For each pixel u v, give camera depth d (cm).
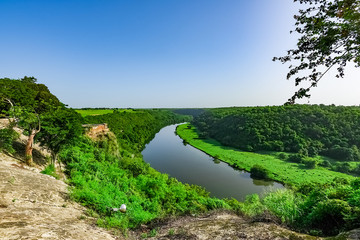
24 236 400
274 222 526
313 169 5353
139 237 620
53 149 1426
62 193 882
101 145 2902
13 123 1304
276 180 4525
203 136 10456
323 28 333
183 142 9088
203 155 6919
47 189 851
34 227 462
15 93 1502
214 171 5172
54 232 460
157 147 7656
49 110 1508
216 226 548
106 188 1329
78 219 657
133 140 6188
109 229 647
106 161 2273
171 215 792
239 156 6694
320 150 6881
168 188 2019
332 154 6531
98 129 3122
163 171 4981
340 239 354
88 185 1227
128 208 1008
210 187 4112
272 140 7856
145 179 2012
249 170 5234
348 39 323
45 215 586
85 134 2662
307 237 411
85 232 535
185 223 655
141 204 1391
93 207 872
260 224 509
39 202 696
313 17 339
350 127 7400
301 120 8800
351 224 445
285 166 5597
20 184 798
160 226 697
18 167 1102
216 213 726
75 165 1585
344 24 310
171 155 6612
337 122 7938
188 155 6775
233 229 502
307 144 7238
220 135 10119
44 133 1350
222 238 457
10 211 540
